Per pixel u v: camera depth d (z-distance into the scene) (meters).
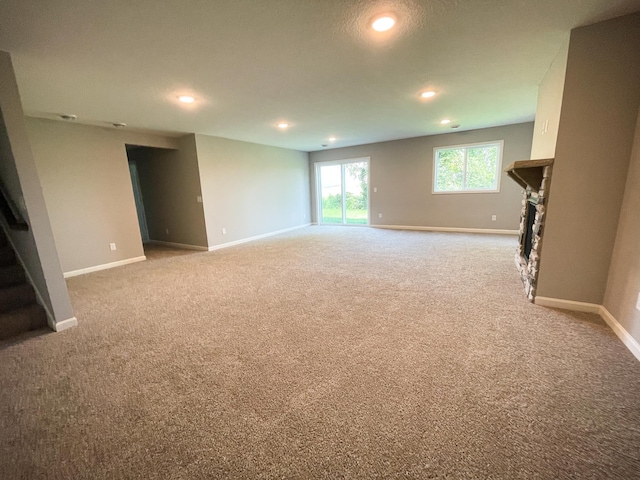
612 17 1.95
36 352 2.12
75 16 1.68
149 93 3.02
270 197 7.12
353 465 1.17
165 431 1.38
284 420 1.42
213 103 3.44
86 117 3.86
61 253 4.10
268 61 2.40
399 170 7.06
